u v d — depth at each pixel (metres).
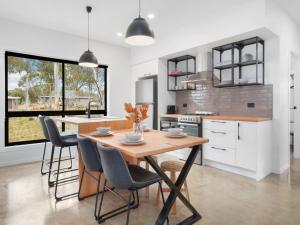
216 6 3.35
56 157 4.35
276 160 3.43
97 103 5.23
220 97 4.27
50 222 2.03
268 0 3.04
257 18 3.04
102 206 2.36
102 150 1.65
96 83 5.21
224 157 3.48
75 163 3.98
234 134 3.33
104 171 1.76
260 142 3.13
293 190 2.76
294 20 3.89
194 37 3.96
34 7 3.34
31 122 4.23
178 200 2.51
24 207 2.32
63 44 4.45
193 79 4.30
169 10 3.47
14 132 4.03
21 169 3.60
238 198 2.53
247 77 3.70
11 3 3.21
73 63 4.77
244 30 3.18
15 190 2.75
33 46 4.07
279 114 3.40
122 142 1.89
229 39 3.50
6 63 3.92
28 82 4.20
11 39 3.82
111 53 5.28
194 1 3.17
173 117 4.35
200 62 4.30
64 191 2.74
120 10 3.46
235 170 3.43
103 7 3.35
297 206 2.33
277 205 2.36
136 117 2.15
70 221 2.05
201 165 3.83
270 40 3.47
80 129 2.60
